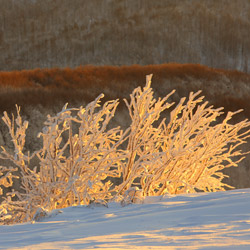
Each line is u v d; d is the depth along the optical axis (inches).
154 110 810.2
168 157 772.6
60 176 776.3
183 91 3823.8
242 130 3046.3
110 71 3767.2
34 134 2746.1
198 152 818.2
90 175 752.3
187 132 791.7
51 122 756.6
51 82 3452.3
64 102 3002.0
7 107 2780.5
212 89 3983.8
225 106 3540.8
